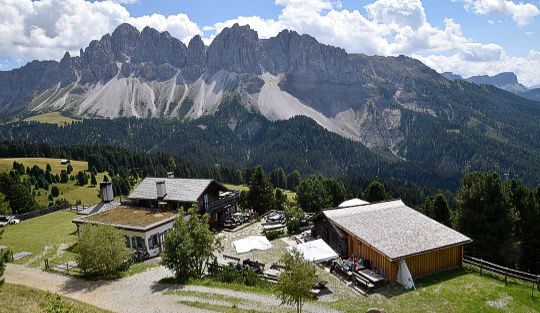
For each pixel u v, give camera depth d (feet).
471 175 164.04
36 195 396.16
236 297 99.40
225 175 588.50
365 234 119.75
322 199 252.01
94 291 106.93
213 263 120.37
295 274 82.17
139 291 105.91
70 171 495.82
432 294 99.60
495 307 91.45
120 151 647.15
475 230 151.74
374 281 104.53
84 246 114.93
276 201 274.77
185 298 99.45
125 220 159.74
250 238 121.49
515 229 161.99
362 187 552.41
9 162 503.61
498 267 111.24
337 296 100.73
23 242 156.46
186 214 166.71
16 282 114.01
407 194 514.27
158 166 590.55
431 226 124.67
